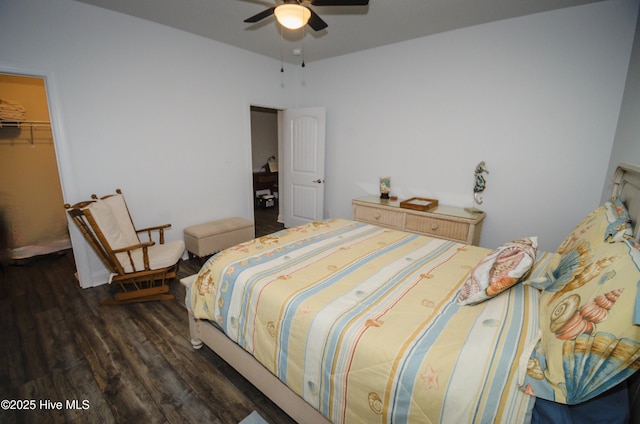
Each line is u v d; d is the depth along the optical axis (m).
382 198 3.71
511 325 1.08
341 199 4.36
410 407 0.94
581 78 2.51
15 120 3.21
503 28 2.79
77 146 2.61
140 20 2.84
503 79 2.86
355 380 1.06
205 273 1.77
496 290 1.23
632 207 1.31
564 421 0.81
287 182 4.70
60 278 2.97
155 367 1.81
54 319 2.29
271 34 3.22
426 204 3.19
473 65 3.00
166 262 2.52
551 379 0.84
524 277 1.45
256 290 1.44
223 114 3.68
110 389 1.64
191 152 3.44
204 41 3.35
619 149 2.27
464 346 0.99
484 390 0.88
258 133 6.52
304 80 4.41
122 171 2.92
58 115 2.47
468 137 3.14
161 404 1.56
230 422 1.47
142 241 3.14
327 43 3.48
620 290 0.81
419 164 3.52
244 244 2.06
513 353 0.94
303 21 1.89
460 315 1.19
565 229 2.77
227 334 1.58
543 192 2.82
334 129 4.23
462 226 2.85
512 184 2.96
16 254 3.31
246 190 4.12
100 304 2.47
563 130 2.65
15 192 3.37
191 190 3.52
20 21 2.22
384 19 2.79
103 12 2.61
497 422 0.86
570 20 2.49
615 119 2.42
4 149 3.28
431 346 1.00
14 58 2.23
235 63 3.69
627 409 0.88
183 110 3.29
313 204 4.46
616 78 2.37
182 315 2.37
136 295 2.50
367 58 3.71
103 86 2.69
